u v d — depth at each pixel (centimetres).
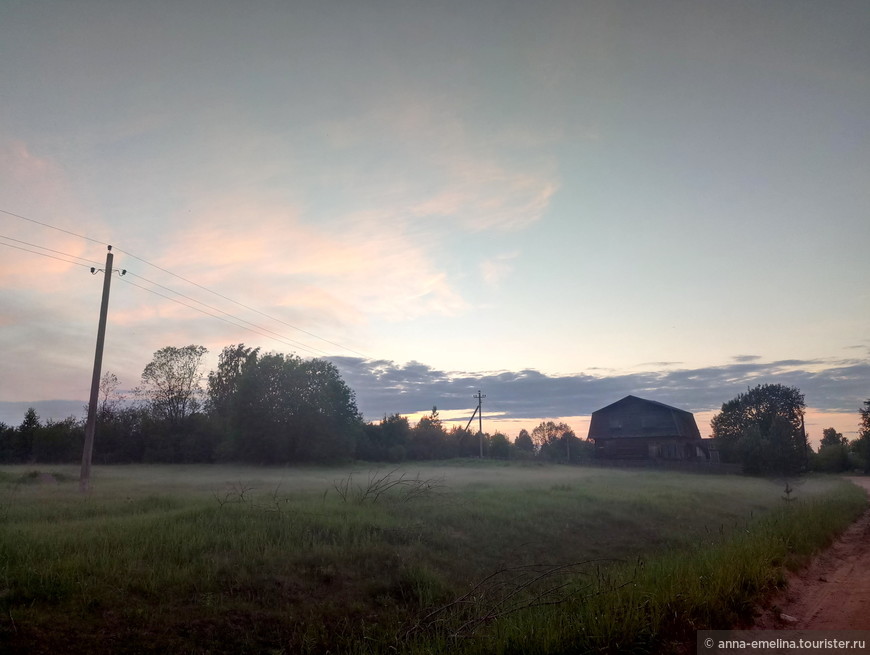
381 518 1387
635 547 1493
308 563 993
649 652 652
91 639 660
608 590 813
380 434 7306
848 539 1630
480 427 7094
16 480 2641
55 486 2405
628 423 6281
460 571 1107
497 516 1580
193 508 1360
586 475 4219
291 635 775
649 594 778
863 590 991
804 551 1267
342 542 1136
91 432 2316
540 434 11900
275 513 1305
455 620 816
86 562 850
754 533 1336
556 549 1381
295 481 2973
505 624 754
